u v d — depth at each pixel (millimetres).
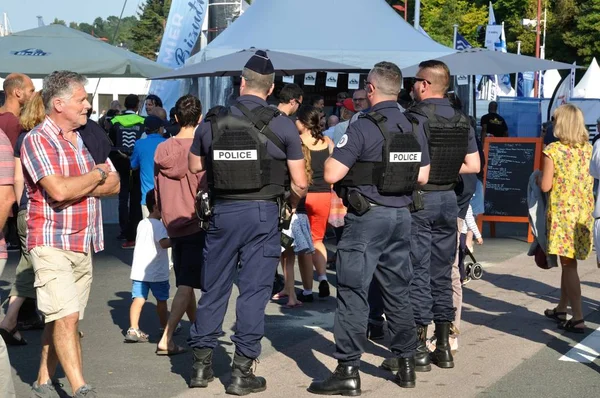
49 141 4875
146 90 26500
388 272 5609
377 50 12852
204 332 5586
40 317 7309
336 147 5449
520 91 38688
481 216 13336
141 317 7855
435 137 5770
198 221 6121
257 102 5453
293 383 5805
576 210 7266
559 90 23844
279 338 7066
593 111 23562
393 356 6410
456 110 5984
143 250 6832
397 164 5379
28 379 5836
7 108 7133
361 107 9273
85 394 4902
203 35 19734
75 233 4973
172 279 9766
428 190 5902
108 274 10055
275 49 12852
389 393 5590
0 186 4555
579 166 7281
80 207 4984
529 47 60250
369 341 6945
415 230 5906
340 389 5500
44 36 13312
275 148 5395
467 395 5570
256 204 5379
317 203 8398
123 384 5758
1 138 4562
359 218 5445
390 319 5695
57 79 4922
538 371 6152
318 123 8320
